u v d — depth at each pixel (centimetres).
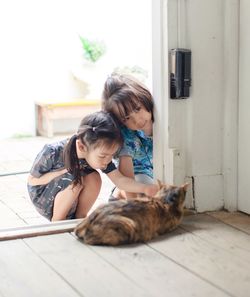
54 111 512
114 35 555
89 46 538
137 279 158
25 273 163
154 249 182
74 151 233
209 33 215
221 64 219
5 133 518
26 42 517
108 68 551
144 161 245
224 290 151
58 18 529
